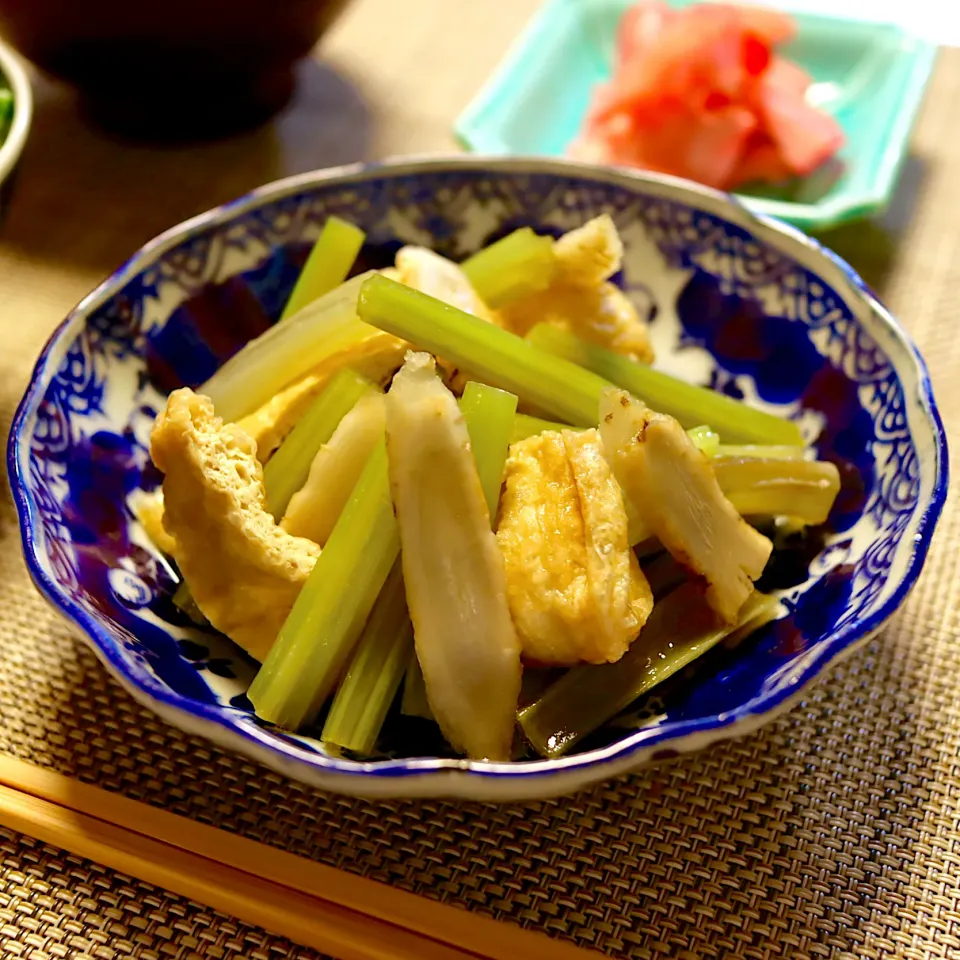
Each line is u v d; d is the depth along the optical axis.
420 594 0.24
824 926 0.23
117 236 0.35
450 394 0.24
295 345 0.28
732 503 0.27
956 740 0.25
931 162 0.38
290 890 0.23
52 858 0.24
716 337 0.30
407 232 0.31
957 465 0.30
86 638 0.23
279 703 0.24
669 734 0.22
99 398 0.28
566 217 0.31
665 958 0.23
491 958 0.23
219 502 0.24
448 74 0.43
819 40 0.41
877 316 0.27
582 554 0.24
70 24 0.34
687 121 0.36
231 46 0.35
